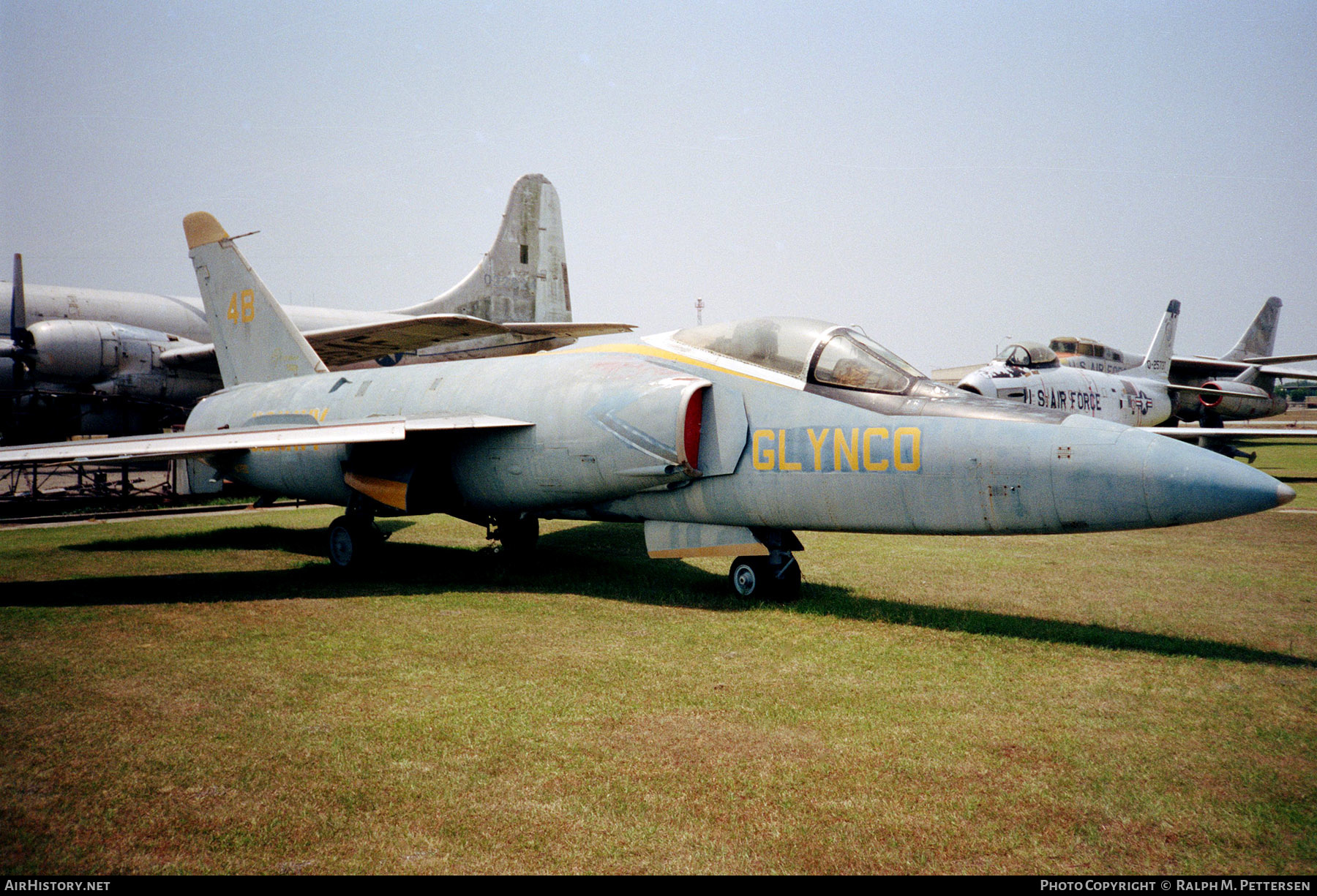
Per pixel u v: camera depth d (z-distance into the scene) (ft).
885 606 24.21
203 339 76.95
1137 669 18.07
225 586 27.84
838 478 23.29
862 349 24.63
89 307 70.49
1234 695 16.35
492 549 36.47
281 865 10.18
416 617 22.94
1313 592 26.73
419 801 11.81
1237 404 110.11
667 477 25.22
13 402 61.98
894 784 12.39
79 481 55.06
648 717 15.08
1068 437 20.42
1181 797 11.99
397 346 69.87
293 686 16.80
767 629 21.50
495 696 16.17
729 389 25.64
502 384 30.27
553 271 96.78
